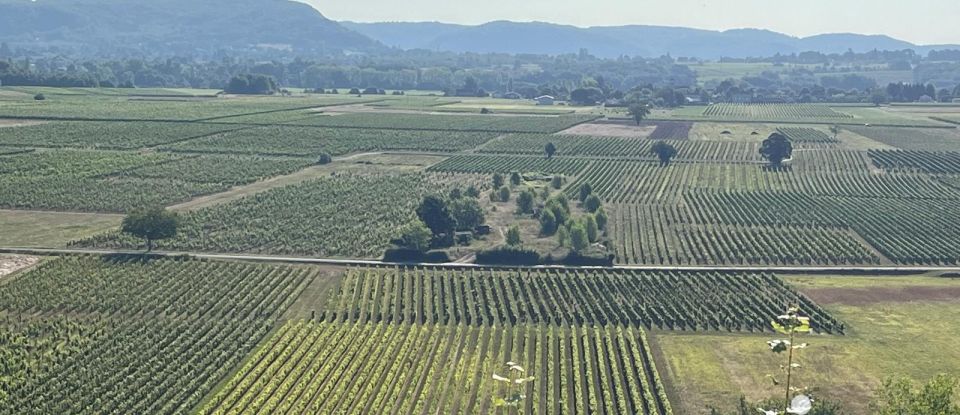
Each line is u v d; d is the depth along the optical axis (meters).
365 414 91.19
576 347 107.81
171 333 113.44
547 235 168.88
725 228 177.62
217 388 98.31
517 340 113.94
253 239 162.00
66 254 150.00
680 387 98.88
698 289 135.62
